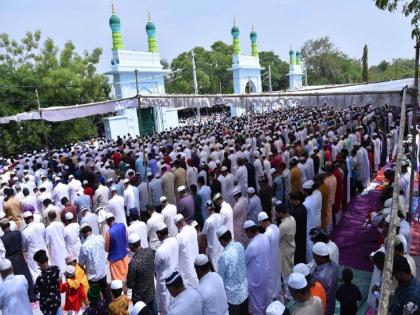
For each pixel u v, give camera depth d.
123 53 25.98
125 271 6.28
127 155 13.77
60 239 7.02
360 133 13.42
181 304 3.76
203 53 57.78
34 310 6.56
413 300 3.37
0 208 10.30
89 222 7.39
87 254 5.69
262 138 14.81
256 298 5.20
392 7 8.02
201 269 4.16
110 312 4.27
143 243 6.88
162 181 9.98
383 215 5.77
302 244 6.20
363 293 5.71
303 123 19.11
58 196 10.27
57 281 5.28
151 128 27.80
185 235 5.68
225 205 6.68
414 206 8.29
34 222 7.09
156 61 28.45
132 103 12.68
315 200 6.55
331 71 69.62
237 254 4.82
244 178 9.89
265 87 60.59
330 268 4.20
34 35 26.38
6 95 23.33
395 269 3.47
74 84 25.33
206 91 51.25
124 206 9.16
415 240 7.03
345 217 8.95
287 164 11.88
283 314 3.17
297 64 50.28
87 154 14.99
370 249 7.14
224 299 4.22
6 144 23.39
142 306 3.71
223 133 18.58
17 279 4.97
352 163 9.98
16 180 11.67
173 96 11.40
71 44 27.84
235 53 37.19
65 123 25.73
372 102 8.42
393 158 14.01
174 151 14.25
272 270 5.38
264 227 5.48
